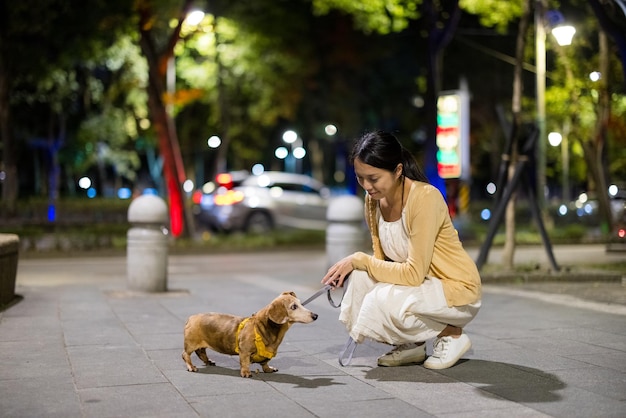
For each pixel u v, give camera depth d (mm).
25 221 28391
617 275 12227
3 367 6031
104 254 20250
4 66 23984
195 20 20469
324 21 32281
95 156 42406
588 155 20359
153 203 11164
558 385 5426
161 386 5430
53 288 11734
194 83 29219
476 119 37000
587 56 18188
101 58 24625
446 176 25094
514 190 12547
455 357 5938
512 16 18344
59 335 7488
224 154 35688
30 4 20062
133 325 8125
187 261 18953
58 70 24297
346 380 5613
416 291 5637
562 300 9945
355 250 12305
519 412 4738
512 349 6730
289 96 31531
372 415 4684
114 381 5574
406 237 5789
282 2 24141
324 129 46531
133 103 34094
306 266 17297
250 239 23219
